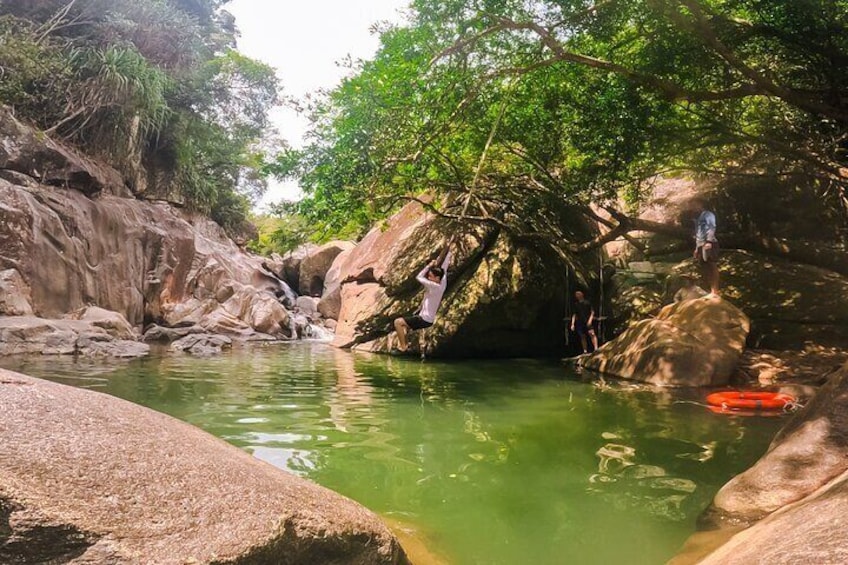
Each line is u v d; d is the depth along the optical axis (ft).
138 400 20.97
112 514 6.17
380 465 13.64
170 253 55.16
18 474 6.14
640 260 43.98
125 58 54.54
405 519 10.33
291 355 39.86
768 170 39.86
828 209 40.91
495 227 42.22
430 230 44.37
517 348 41.09
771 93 24.20
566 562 8.70
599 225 46.01
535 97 31.40
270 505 6.97
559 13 24.35
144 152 65.77
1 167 42.47
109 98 54.39
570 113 30.68
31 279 39.27
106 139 57.00
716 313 27.99
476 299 39.01
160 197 66.54
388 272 44.70
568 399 22.49
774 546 6.38
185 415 18.76
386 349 42.47
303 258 85.35
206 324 53.62
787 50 26.23
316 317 69.10
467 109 29.81
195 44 70.64
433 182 37.47
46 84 51.85
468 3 23.45
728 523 9.46
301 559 6.84
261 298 59.88
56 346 33.37
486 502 11.25
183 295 56.18
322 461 13.92
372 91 26.86
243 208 92.99
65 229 43.80
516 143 38.58
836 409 11.14
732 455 14.33
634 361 28.40
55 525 5.81
